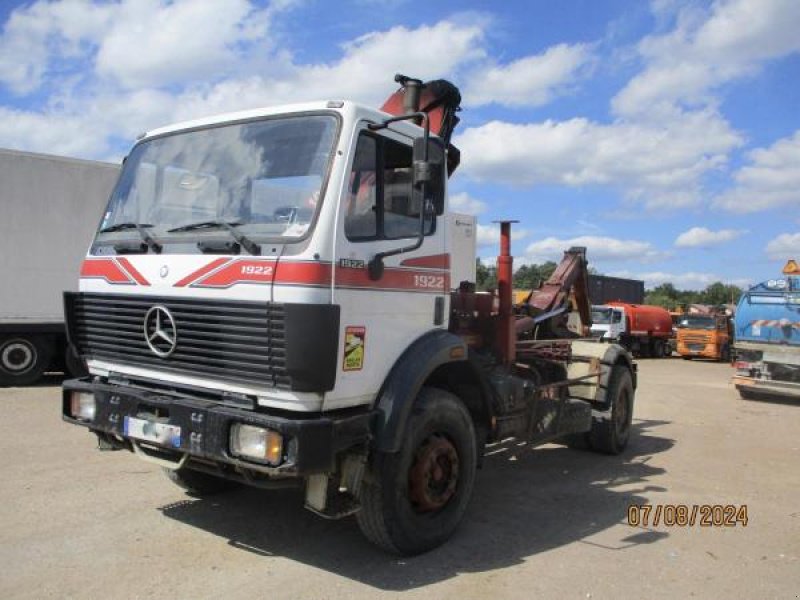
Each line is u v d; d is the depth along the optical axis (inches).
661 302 2992.1
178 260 179.9
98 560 182.5
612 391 336.8
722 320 1306.6
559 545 208.4
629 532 222.5
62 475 258.4
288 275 159.8
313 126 175.8
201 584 170.4
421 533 191.6
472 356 208.2
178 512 222.7
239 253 170.1
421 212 178.5
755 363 599.5
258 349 163.2
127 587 167.0
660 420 459.8
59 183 482.0
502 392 234.8
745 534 223.6
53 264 480.4
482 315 261.4
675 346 1461.6
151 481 254.1
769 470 313.9
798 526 233.1
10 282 463.8
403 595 168.2
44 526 205.6
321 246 161.5
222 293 169.3
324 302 161.5
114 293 195.2
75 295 208.8
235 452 163.9
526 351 306.7
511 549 203.2
